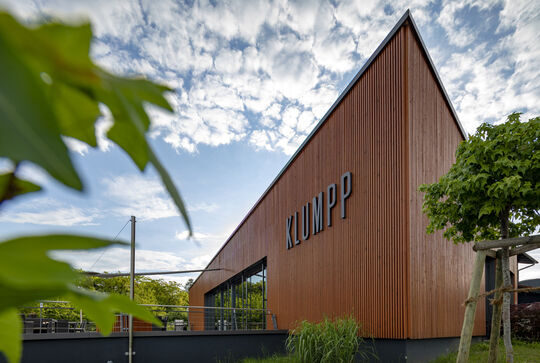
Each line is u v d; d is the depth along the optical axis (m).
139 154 0.19
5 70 0.11
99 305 0.21
